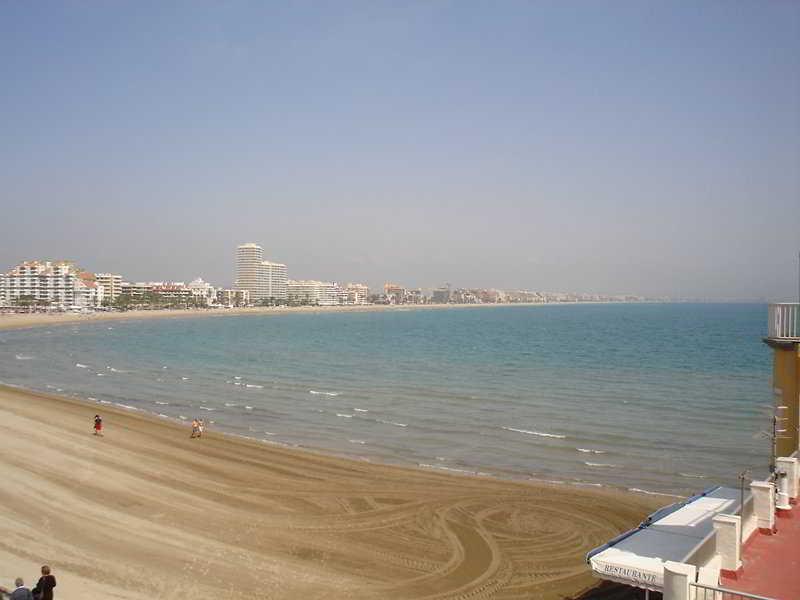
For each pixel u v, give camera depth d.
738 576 10.12
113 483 25.44
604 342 111.00
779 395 13.99
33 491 23.69
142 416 42.38
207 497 24.45
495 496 25.11
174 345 109.00
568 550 19.72
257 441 35.31
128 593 16.11
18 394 49.31
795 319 13.88
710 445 34.75
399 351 97.31
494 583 17.42
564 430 38.75
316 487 26.19
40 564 17.52
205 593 16.38
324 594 16.62
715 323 179.25
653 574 11.83
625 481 27.86
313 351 97.75
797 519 12.52
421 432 38.44
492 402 49.41
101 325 174.00
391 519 22.42
